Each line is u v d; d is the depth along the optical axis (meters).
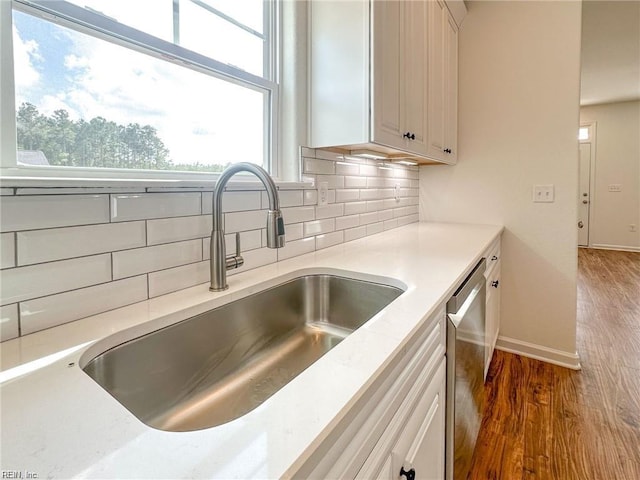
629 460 1.47
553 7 2.23
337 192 1.68
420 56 1.74
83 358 0.62
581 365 2.27
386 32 1.39
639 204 5.89
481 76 2.48
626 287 3.94
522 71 2.35
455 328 1.01
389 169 2.24
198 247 1.01
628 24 3.19
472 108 2.53
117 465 0.37
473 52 2.49
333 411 0.46
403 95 1.55
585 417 1.74
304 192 1.45
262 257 1.25
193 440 0.41
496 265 2.21
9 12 0.69
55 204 0.70
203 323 0.89
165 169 1.03
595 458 1.48
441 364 0.97
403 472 0.69
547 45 2.27
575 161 2.24
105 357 0.68
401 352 0.67
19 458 0.37
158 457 0.38
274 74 1.42
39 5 0.73
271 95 1.40
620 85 4.95
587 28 3.26
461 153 2.60
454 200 2.65
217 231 0.96
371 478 0.56
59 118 0.78
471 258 1.38
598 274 4.58
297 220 1.41
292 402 0.48
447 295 0.97
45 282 0.70
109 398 0.49
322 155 1.56
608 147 6.05
